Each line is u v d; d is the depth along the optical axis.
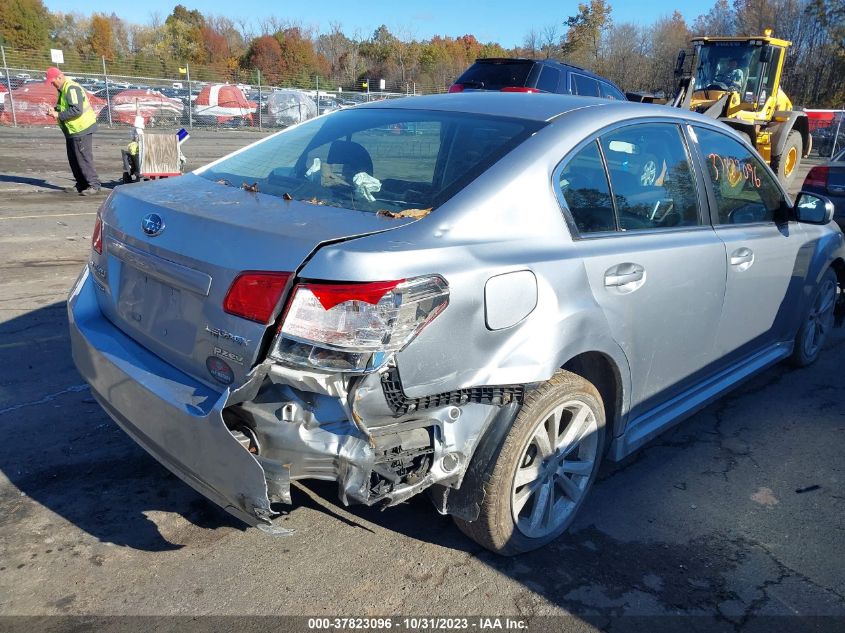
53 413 3.99
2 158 14.59
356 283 2.24
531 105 3.33
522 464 2.87
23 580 2.73
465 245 2.54
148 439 2.63
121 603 2.64
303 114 27.59
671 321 3.37
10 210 9.49
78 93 10.68
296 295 2.25
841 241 5.01
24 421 3.89
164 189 3.06
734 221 3.91
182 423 2.41
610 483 3.61
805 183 8.70
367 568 2.88
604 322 2.93
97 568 2.82
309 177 3.07
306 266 2.28
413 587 2.79
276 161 3.31
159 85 26.73
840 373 5.14
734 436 4.16
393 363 2.30
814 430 4.26
